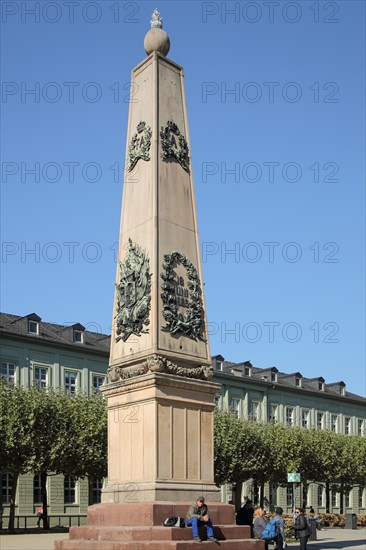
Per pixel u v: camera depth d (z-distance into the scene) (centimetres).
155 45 2823
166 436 2406
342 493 8231
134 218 2703
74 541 2319
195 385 2502
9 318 6925
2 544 3556
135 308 2575
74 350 7088
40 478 6531
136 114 2838
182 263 2633
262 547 2322
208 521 2231
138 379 2464
